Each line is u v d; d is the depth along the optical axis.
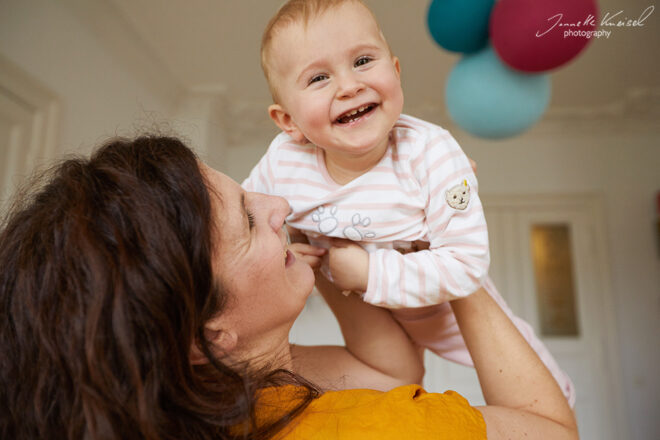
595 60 3.08
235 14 2.66
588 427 3.71
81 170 0.59
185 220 0.55
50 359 0.50
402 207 0.77
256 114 3.82
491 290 1.04
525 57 1.30
